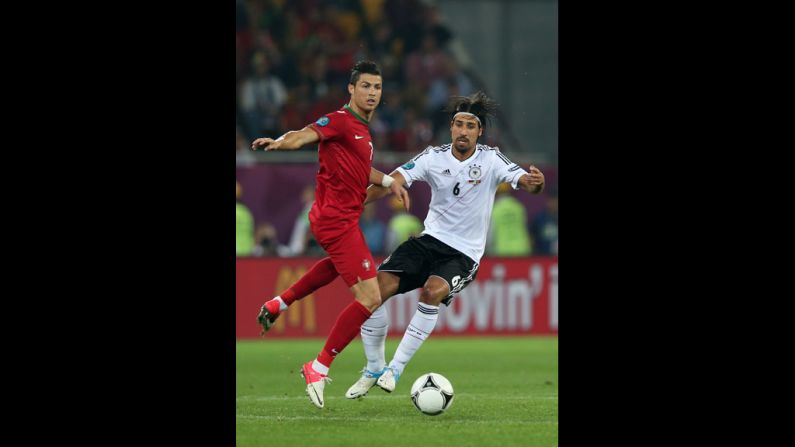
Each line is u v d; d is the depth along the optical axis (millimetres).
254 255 45469
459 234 24547
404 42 67312
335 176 22219
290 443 19453
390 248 48062
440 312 46344
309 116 62000
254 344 43844
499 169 24438
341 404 25141
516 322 46969
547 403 25344
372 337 23703
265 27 64000
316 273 23469
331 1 67062
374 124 61594
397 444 19281
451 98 24594
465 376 32125
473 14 73125
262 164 46906
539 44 73000
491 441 19641
